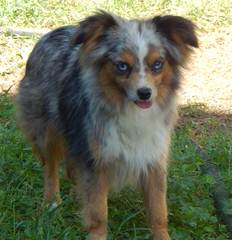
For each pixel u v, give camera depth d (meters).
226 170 6.30
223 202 5.65
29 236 4.99
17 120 6.10
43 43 5.79
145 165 4.96
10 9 10.38
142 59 4.62
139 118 4.79
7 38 9.73
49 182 5.79
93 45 4.75
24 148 6.49
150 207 5.10
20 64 8.94
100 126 4.81
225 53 9.56
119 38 4.68
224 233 5.31
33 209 5.48
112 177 5.02
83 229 5.18
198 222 5.36
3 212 5.32
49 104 5.50
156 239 5.09
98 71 4.77
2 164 6.13
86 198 5.00
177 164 6.21
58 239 5.02
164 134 4.98
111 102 4.75
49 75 5.53
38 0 10.82
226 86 8.59
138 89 4.55
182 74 4.99
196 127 7.50
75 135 5.04
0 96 7.94
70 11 10.64
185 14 10.66
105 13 4.83
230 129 7.49
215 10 10.85
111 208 5.55
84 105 4.91
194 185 5.89
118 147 4.84
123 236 5.20
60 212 5.41
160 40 4.72
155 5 10.84
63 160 5.93
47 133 5.66
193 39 4.84
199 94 8.36
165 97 4.85
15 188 5.77
